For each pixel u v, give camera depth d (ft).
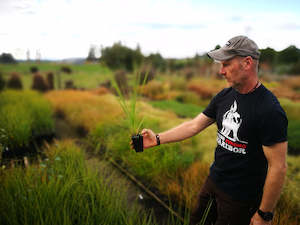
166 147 11.40
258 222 3.89
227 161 4.46
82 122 18.58
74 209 5.68
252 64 3.69
